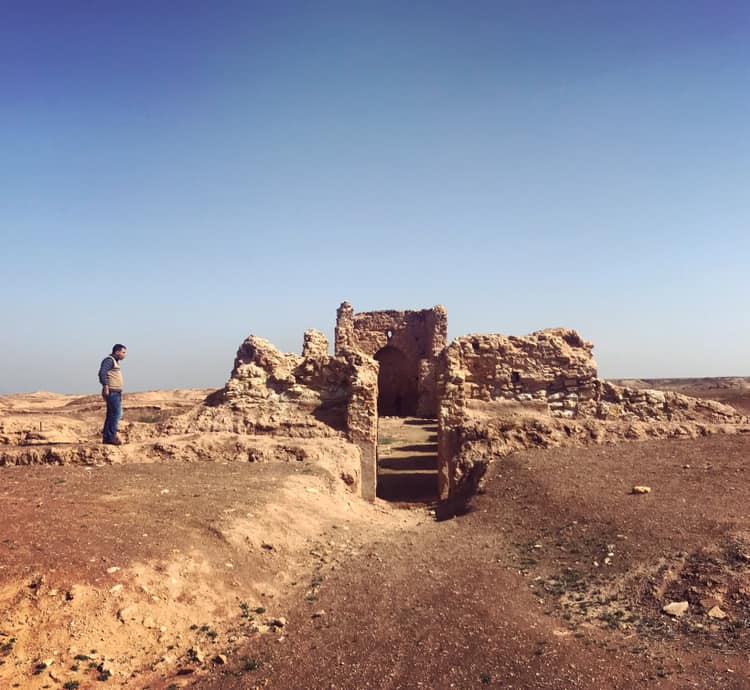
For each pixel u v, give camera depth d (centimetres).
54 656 805
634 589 984
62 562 962
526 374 2314
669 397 2225
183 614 945
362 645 878
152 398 5169
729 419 2162
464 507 1647
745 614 857
